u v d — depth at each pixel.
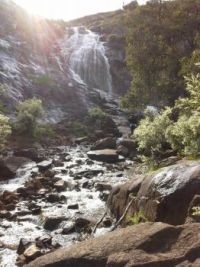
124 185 10.86
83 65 45.53
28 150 20.55
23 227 10.55
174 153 14.69
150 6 32.47
